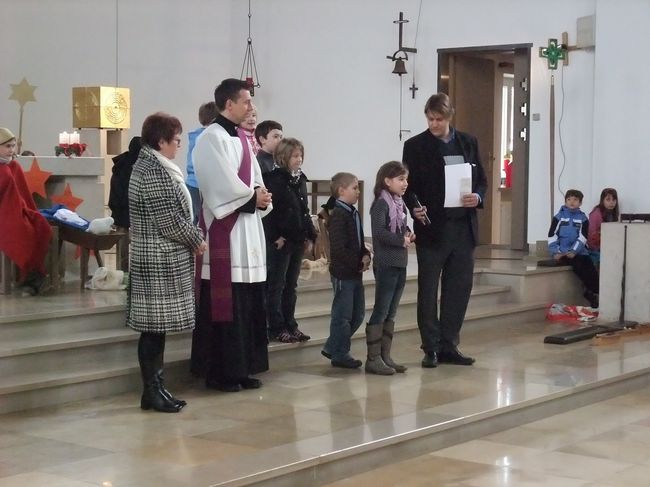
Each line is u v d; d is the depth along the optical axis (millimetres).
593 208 9836
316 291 7613
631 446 5113
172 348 6219
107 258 9094
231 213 5570
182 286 5176
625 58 9797
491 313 8250
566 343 7547
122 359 5930
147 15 12578
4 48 11242
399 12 12031
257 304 5863
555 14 10891
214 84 13305
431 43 11812
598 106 9977
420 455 4902
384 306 6270
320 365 6578
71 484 3988
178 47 12898
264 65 13141
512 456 4902
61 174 7652
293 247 6391
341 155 12594
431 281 6504
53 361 5625
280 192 6246
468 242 6586
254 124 5730
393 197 6238
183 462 4320
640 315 8633
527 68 11109
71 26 11852
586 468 4711
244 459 4316
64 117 11820
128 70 12406
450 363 6688
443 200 6422
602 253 8812
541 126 11023
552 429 5457
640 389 6582
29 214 6648
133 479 4047
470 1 11484
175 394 5688
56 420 5051
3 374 5406
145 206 5090
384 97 12234
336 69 12586
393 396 5672
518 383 6047
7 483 4004
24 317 5723
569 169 10789
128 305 5223
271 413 5246
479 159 6652
